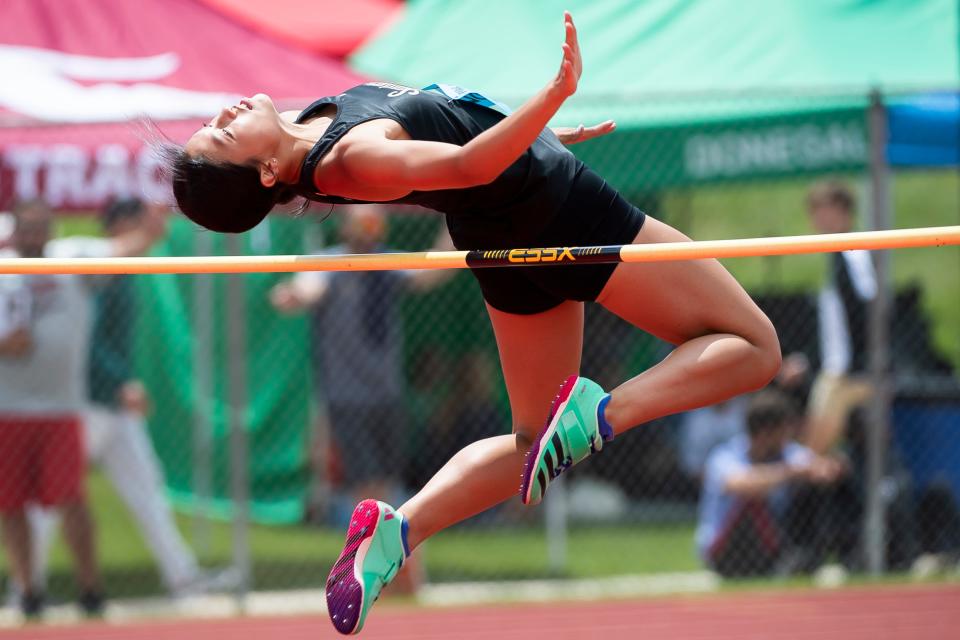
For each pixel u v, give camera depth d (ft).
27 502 75.31
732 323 37.76
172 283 101.76
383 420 82.38
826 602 73.77
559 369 40.68
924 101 87.04
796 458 81.25
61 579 87.25
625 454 99.71
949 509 81.15
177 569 80.23
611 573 86.89
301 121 38.83
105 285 80.79
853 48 93.09
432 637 67.77
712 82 90.22
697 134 84.69
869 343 78.38
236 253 78.38
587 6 97.55
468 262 37.52
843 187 82.12
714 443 99.81
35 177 80.79
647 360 93.50
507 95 90.33
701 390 37.11
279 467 99.45
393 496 83.10
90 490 124.26
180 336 101.96
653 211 96.22
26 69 85.66
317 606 77.92
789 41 92.89
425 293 96.53
